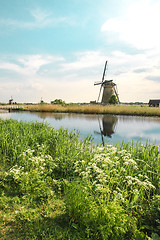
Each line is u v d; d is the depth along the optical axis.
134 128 13.59
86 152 5.92
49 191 3.74
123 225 2.48
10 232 2.75
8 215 3.13
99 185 3.12
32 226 2.88
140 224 2.82
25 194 3.71
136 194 3.18
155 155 5.31
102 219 2.54
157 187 3.95
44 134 7.58
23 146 6.14
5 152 5.75
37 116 23.34
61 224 2.96
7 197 3.60
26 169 4.75
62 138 7.16
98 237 2.53
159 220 2.70
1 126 9.58
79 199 2.99
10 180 4.11
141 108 27.62
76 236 2.64
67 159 5.07
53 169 4.91
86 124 15.61
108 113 27.61
